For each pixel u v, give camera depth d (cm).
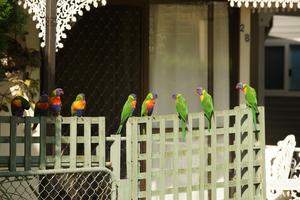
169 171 1034
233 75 1474
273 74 2102
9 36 1159
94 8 1379
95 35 1384
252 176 1105
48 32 1087
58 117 971
